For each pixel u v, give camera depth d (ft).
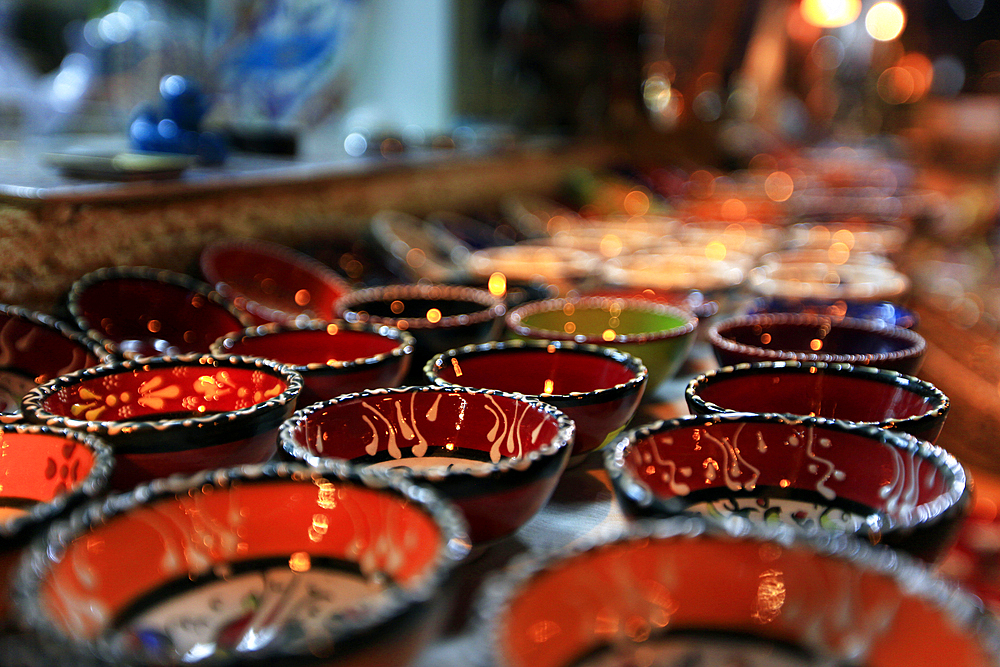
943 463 1.30
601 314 2.10
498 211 4.55
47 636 0.83
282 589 1.18
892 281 2.36
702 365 2.15
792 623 1.05
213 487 1.20
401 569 1.12
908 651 0.96
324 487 1.21
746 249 3.05
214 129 3.43
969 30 15.05
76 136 3.65
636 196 4.86
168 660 0.79
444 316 2.18
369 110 4.79
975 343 2.77
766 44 10.44
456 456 1.48
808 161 8.22
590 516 1.45
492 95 6.86
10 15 4.40
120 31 3.75
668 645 1.05
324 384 1.56
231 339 1.74
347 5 4.34
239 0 4.42
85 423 1.32
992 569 1.52
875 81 14.01
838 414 1.61
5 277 1.99
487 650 0.83
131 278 1.98
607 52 6.24
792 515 1.38
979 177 11.08
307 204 2.93
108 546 1.09
